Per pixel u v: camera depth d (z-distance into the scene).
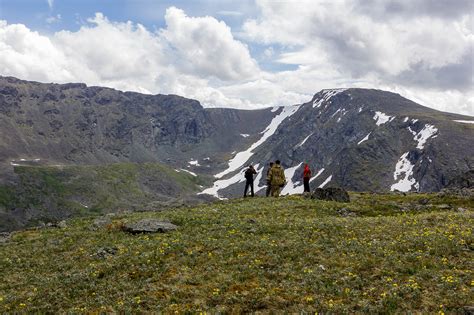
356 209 44.44
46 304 21.97
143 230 35.84
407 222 33.31
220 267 24.59
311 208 44.91
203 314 18.73
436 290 19.50
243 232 32.72
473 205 46.75
